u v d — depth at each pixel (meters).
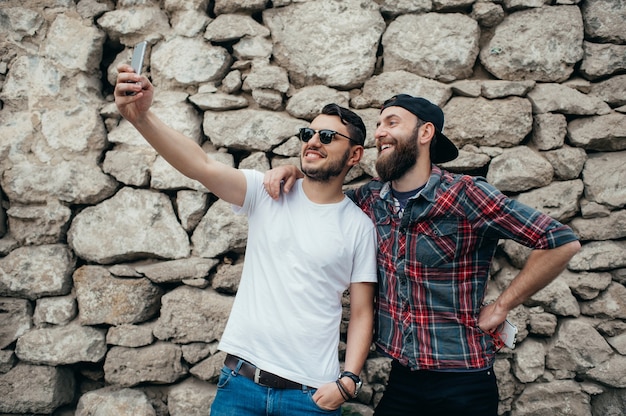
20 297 2.61
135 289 2.56
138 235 2.58
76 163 2.63
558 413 2.42
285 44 2.63
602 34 2.54
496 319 1.89
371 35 2.58
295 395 1.83
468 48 2.54
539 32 2.52
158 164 2.58
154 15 2.69
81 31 2.71
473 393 1.87
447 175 1.96
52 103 2.68
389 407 2.00
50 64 2.69
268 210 1.97
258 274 1.93
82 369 2.64
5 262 2.60
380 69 2.64
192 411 2.48
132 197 2.61
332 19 2.59
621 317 2.45
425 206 1.88
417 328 1.90
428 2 2.56
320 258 1.88
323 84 2.62
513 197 2.52
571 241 1.75
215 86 2.65
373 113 2.55
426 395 1.90
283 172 2.00
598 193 2.48
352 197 2.17
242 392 1.86
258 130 2.58
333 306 1.94
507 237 1.84
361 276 1.96
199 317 2.53
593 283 2.45
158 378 2.51
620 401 2.43
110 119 2.70
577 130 2.51
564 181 2.50
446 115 2.52
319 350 1.86
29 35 2.71
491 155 2.49
